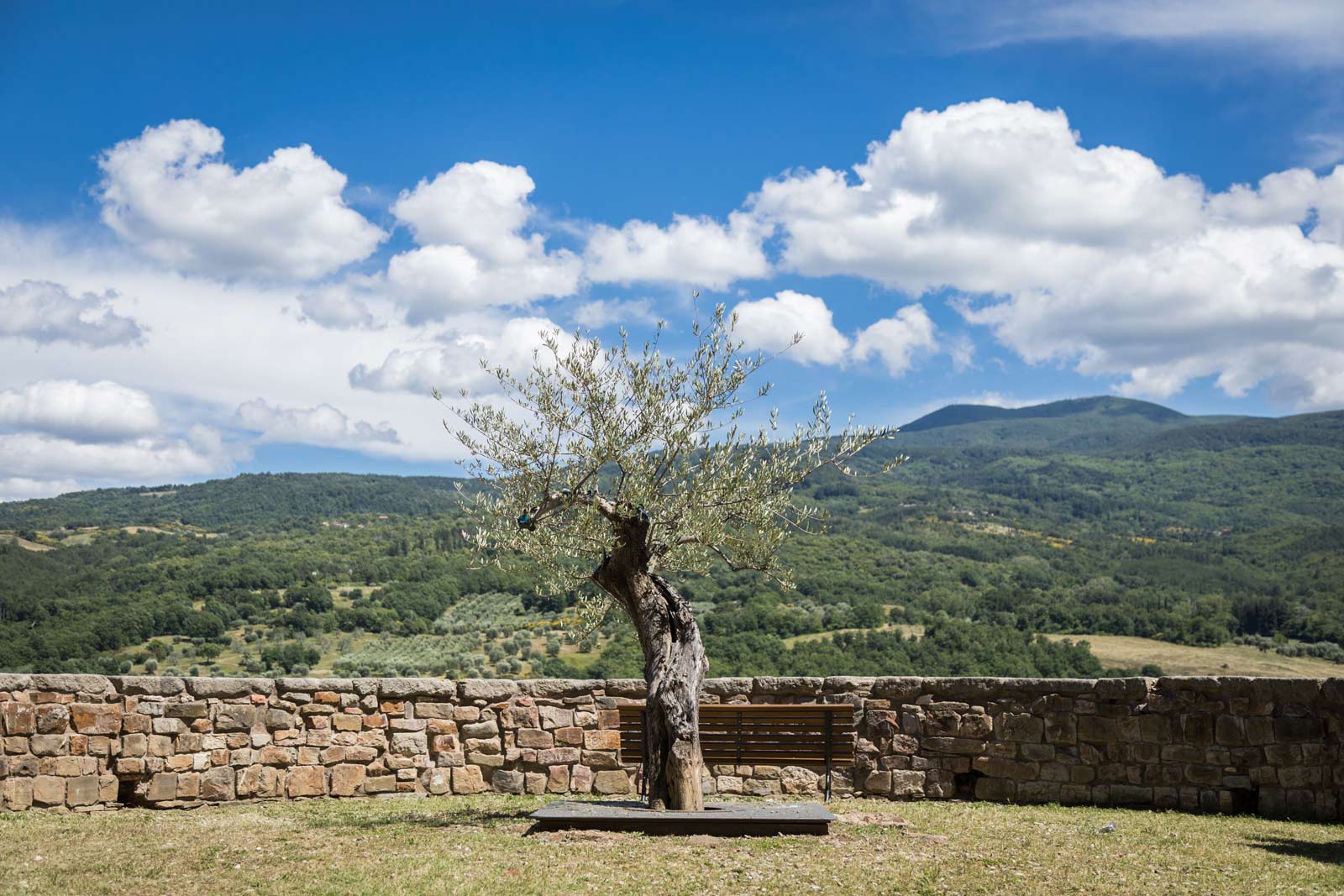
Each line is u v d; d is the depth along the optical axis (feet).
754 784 34.53
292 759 33.81
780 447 31.12
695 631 28.30
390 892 18.78
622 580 28.71
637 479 29.01
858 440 31.04
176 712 32.73
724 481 29.73
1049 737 33.04
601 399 29.50
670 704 27.02
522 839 23.84
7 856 22.88
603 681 35.60
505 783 35.01
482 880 19.49
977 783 33.73
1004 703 33.68
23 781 30.91
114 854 22.94
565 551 32.40
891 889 19.15
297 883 19.53
